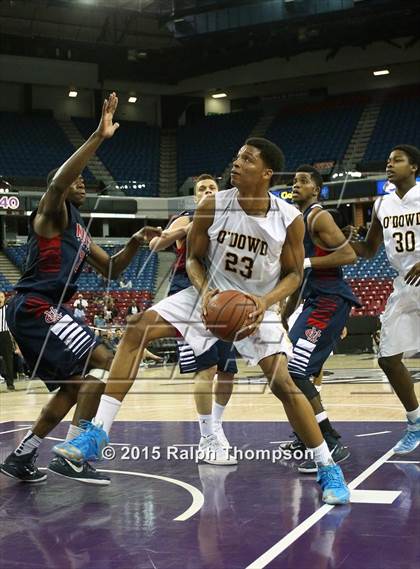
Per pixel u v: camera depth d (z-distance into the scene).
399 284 4.20
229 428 5.37
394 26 19.75
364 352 12.40
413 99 21.92
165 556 2.36
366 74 22.97
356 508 2.95
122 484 3.51
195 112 24.80
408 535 2.54
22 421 6.08
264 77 23.19
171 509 3.00
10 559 2.36
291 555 2.33
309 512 2.90
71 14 21.34
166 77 23.59
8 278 12.62
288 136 22.14
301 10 18.84
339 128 21.78
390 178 4.18
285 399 3.11
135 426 5.57
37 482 3.60
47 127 21.89
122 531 2.67
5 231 13.38
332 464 3.09
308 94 23.94
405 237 4.18
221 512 2.93
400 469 3.71
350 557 2.30
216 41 20.73
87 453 2.95
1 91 22.53
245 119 23.09
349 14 18.73
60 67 22.45
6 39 21.64
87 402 3.43
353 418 5.81
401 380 4.13
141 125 23.84
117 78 23.11
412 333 4.11
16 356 11.00
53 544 2.52
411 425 4.17
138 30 22.67
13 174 19.98
